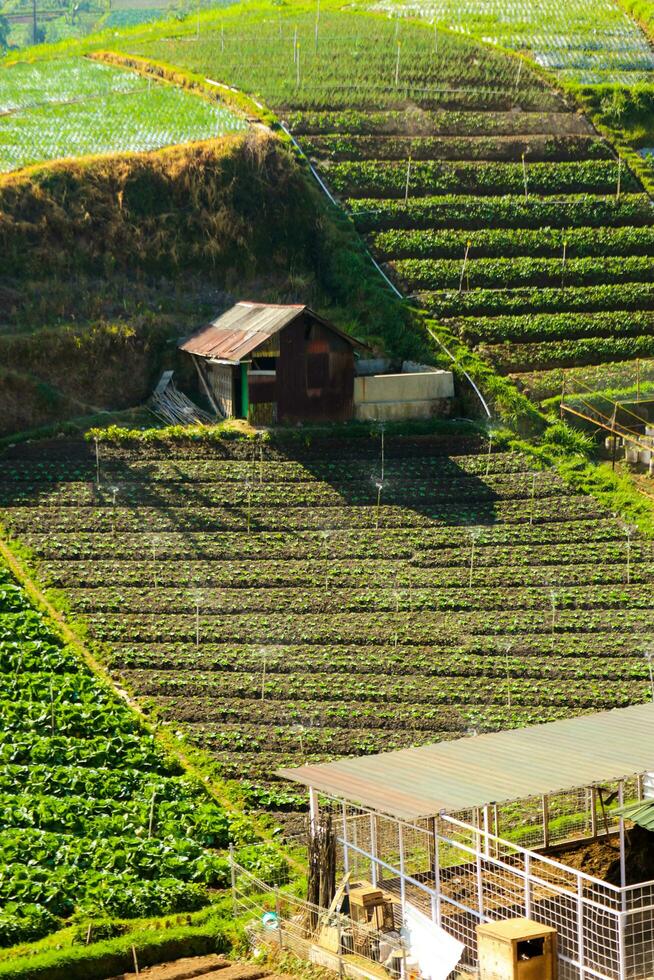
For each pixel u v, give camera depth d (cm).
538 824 5881
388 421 10444
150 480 9275
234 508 9044
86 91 13825
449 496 9462
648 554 8931
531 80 14500
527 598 8338
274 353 10019
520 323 11625
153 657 7450
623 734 5109
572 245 12488
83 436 9831
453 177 12900
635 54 15762
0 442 9650
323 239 12050
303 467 9600
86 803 5969
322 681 7350
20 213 11188
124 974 4788
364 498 9306
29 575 8138
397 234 12231
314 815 4878
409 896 4703
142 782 6262
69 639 7538
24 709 6675
